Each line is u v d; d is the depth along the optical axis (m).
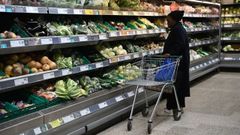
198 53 7.82
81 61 3.91
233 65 8.68
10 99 3.36
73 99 3.59
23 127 2.90
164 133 3.93
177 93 4.48
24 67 3.24
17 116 2.96
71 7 3.66
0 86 2.76
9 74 3.05
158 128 4.12
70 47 4.11
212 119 4.50
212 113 4.80
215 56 8.60
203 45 8.53
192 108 5.08
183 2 7.21
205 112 4.86
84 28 3.91
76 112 3.52
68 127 3.38
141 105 4.89
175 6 6.09
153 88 4.47
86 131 3.64
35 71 3.25
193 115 4.70
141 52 5.04
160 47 5.66
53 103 3.38
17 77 2.96
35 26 3.32
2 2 2.82
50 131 3.14
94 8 4.04
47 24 3.52
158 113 4.78
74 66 3.72
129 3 4.76
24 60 3.32
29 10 3.06
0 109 3.01
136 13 4.88
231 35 8.95
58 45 3.63
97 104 3.87
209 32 8.66
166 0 6.56
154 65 4.31
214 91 6.35
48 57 3.67
